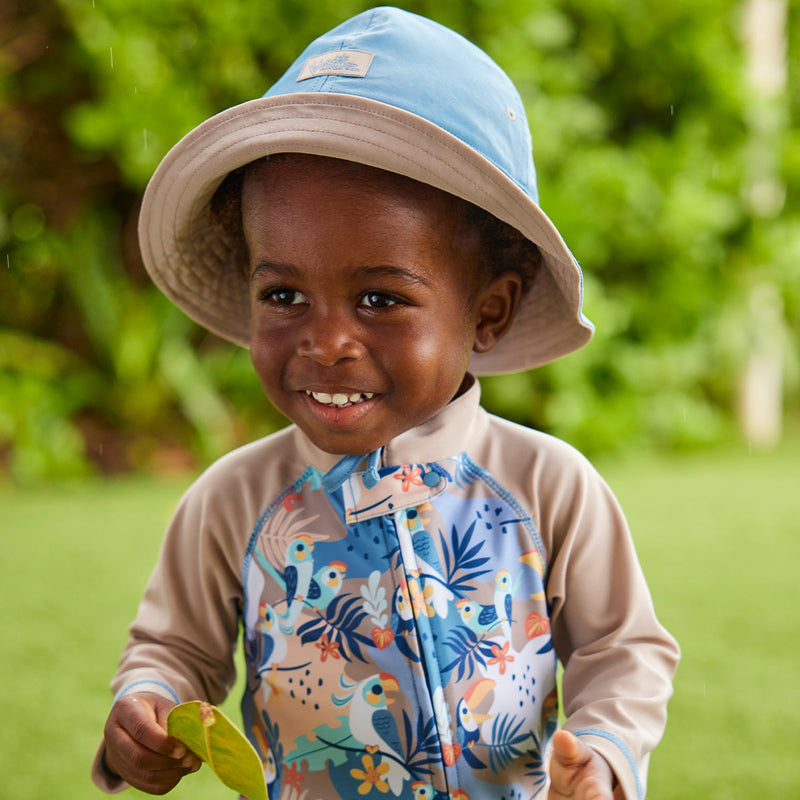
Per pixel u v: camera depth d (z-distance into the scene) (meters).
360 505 0.98
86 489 3.52
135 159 3.55
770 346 4.40
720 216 4.05
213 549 1.06
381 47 0.93
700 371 4.31
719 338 4.29
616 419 3.99
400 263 0.88
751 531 2.97
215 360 4.03
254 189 0.92
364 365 0.90
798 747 1.68
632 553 1.06
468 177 0.86
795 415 5.04
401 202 0.88
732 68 4.20
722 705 1.83
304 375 0.91
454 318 0.94
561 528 1.03
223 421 3.90
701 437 4.21
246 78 3.68
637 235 3.98
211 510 1.06
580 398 3.94
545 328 1.13
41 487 3.54
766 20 4.35
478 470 1.03
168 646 1.06
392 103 0.90
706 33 4.12
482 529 1.00
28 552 2.74
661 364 4.13
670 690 1.00
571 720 0.97
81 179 3.86
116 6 3.48
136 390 3.84
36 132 3.81
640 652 1.01
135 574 2.56
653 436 4.21
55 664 2.01
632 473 3.78
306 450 1.04
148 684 1.00
